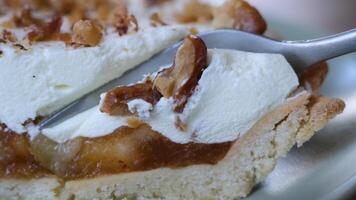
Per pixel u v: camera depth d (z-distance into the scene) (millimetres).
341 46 247
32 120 237
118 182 245
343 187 236
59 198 245
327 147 266
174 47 253
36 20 271
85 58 241
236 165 250
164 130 239
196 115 239
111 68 246
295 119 250
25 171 239
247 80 243
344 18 420
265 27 274
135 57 249
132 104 234
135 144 239
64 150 238
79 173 241
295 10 431
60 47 243
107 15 279
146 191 249
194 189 252
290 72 248
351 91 300
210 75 238
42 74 237
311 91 259
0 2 289
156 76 239
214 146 245
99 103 239
